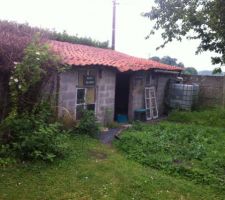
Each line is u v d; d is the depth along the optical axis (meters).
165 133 11.13
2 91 8.45
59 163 7.42
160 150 9.20
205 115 15.12
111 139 10.88
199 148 9.27
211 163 8.09
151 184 6.77
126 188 6.48
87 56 12.82
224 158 8.46
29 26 13.73
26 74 8.12
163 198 6.17
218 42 7.25
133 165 8.02
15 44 8.43
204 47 7.43
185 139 10.40
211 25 6.96
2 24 12.71
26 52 8.29
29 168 6.96
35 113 8.67
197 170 7.59
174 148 9.37
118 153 9.14
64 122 10.36
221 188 6.80
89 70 11.88
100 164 7.77
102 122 12.86
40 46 8.91
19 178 6.46
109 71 13.07
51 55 8.88
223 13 6.84
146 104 15.91
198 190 6.69
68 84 10.88
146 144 9.57
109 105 13.25
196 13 7.36
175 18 7.93
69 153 8.27
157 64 17.19
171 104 17.72
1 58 8.20
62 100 10.62
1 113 8.49
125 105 15.53
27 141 7.44
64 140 8.79
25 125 7.88
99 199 5.90
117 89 15.67
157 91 17.16
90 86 12.05
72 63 10.23
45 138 7.67
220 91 17.59
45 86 9.38
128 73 14.90
